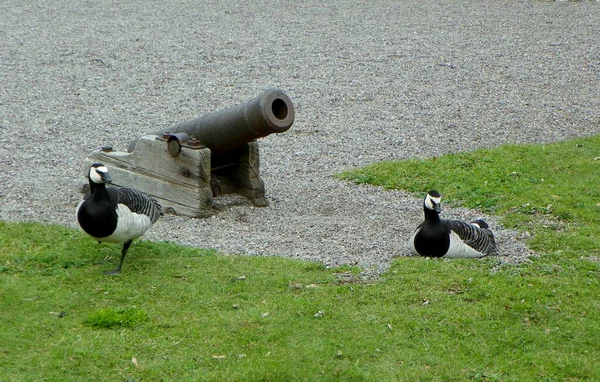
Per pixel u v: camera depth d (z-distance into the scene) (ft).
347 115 68.39
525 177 52.06
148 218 35.78
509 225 43.60
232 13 121.60
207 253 37.81
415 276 35.37
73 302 32.35
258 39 101.35
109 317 30.68
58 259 36.32
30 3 128.47
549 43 99.35
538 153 56.80
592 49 95.76
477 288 34.24
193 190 43.16
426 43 99.45
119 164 45.68
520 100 73.77
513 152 56.90
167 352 28.78
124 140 60.08
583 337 30.91
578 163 54.90
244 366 27.99
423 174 52.49
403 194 49.67
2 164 52.80
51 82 78.64
